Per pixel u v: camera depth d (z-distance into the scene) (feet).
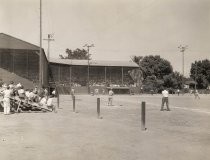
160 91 370.53
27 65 249.75
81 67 349.20
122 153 34.68
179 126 59.62
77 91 330.13
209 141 42.09
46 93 135.23
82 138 45.29
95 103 143.23
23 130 54.13
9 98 87.92
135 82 366.84
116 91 344.28
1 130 54.24
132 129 55.01
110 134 49.21
